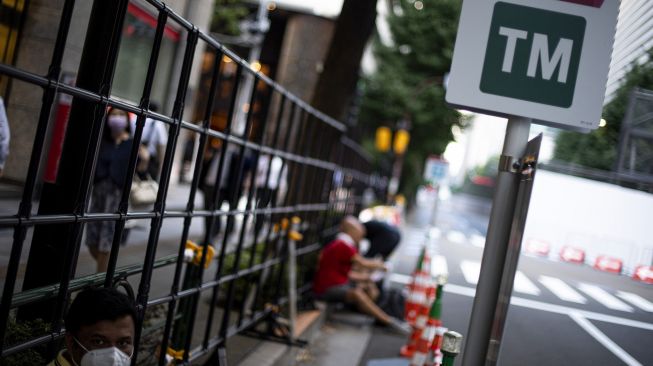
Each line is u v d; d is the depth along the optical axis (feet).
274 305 25.96
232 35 88.89
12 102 28.43
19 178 29.01
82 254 23.75
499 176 11.53
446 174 91.81
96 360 8.33
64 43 9.11
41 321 11.18
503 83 11.21
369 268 32.58
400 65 124.47
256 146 21.03
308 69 96.94
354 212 60.08
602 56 11.19
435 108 124.77
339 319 33.30
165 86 44.09
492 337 11.28
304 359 24.18
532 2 11.26
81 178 11.55
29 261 11.98
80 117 11.79
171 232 34.45
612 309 11.85
